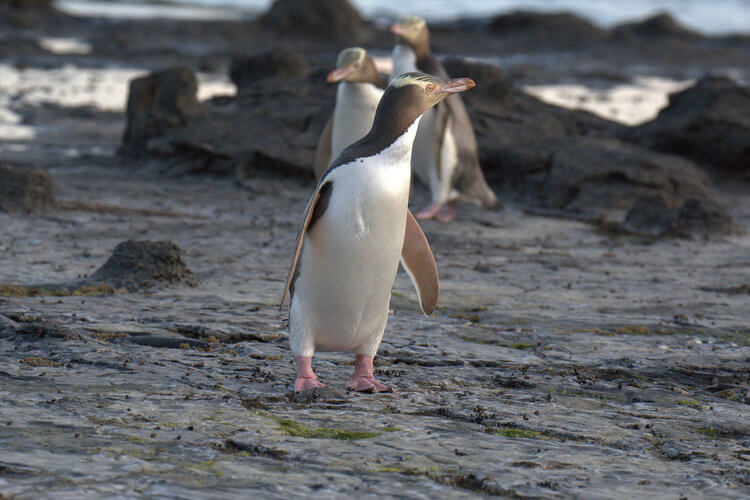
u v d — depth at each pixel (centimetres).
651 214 1988
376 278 746
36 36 6500
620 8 12612
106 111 3519
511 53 6844
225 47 6412
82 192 2055
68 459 561
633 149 2572
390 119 725
